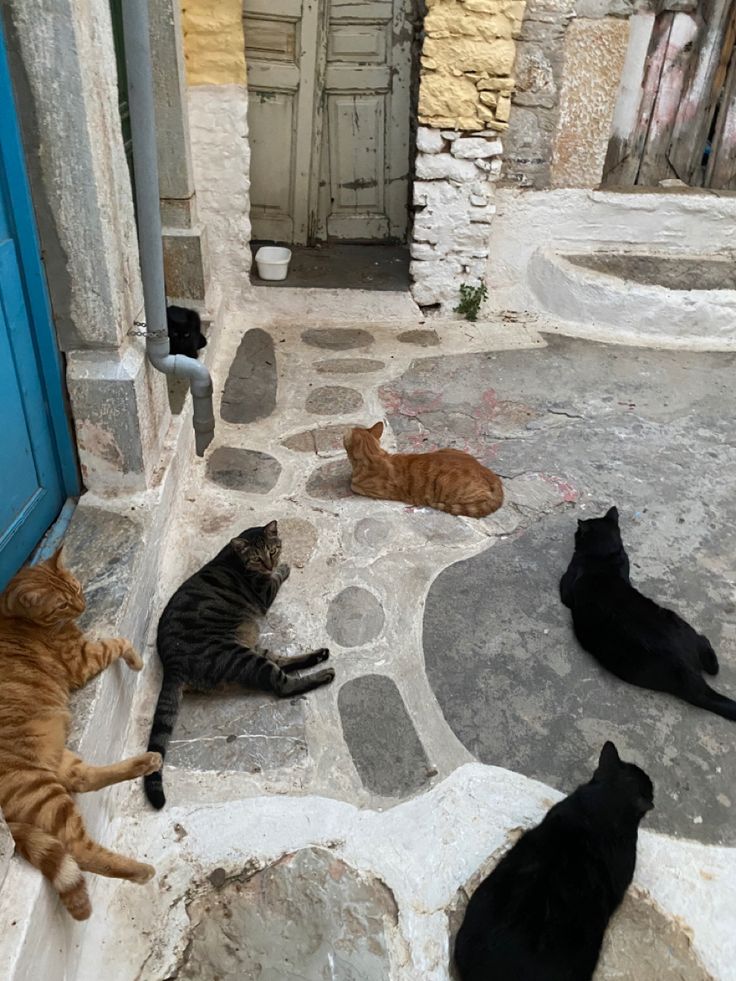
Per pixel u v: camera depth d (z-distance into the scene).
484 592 1.82
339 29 3.14
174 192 2.63
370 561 1.90
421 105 2.79
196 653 1.50
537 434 2.46
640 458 2.35
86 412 1.66
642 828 1.31
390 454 2.15
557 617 1.75
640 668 1.54
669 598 1.82
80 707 1.25
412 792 1.37
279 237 3.58
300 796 1.35
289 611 1.74
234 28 2.65
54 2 1.27
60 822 1.01
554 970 1.03
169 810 1.32
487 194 2.97
